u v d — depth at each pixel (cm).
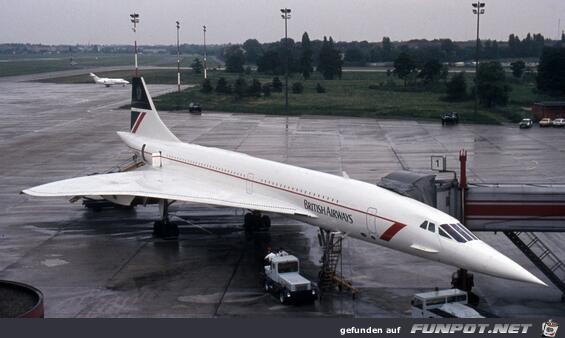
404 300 3094
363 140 8606
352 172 6319
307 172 3762
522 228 3238
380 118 11356
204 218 4766
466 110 12144
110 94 16688
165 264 3675
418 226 3008
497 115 11531
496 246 3984
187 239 4203
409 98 14775
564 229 3206
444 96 15075
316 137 8894
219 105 13300
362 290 3241
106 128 9769
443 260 2933
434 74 17225
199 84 19500
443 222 2952
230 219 4731
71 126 10019
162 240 4175
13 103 14050
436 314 2728
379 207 3195
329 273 3306
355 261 3716
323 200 3509
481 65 12694
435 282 3356
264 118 11438
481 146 8012
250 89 14938
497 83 12506
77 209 5009
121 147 7900
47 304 3045
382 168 6531
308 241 4141
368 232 3262
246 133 9275
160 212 4244
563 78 14212
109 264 3672
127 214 4869
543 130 9625
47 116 11481
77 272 3525
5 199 5278
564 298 3114
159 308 2994
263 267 3625
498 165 6650
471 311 2719
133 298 3131
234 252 3912
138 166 5481
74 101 14588
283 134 9188
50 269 3575
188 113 12212
